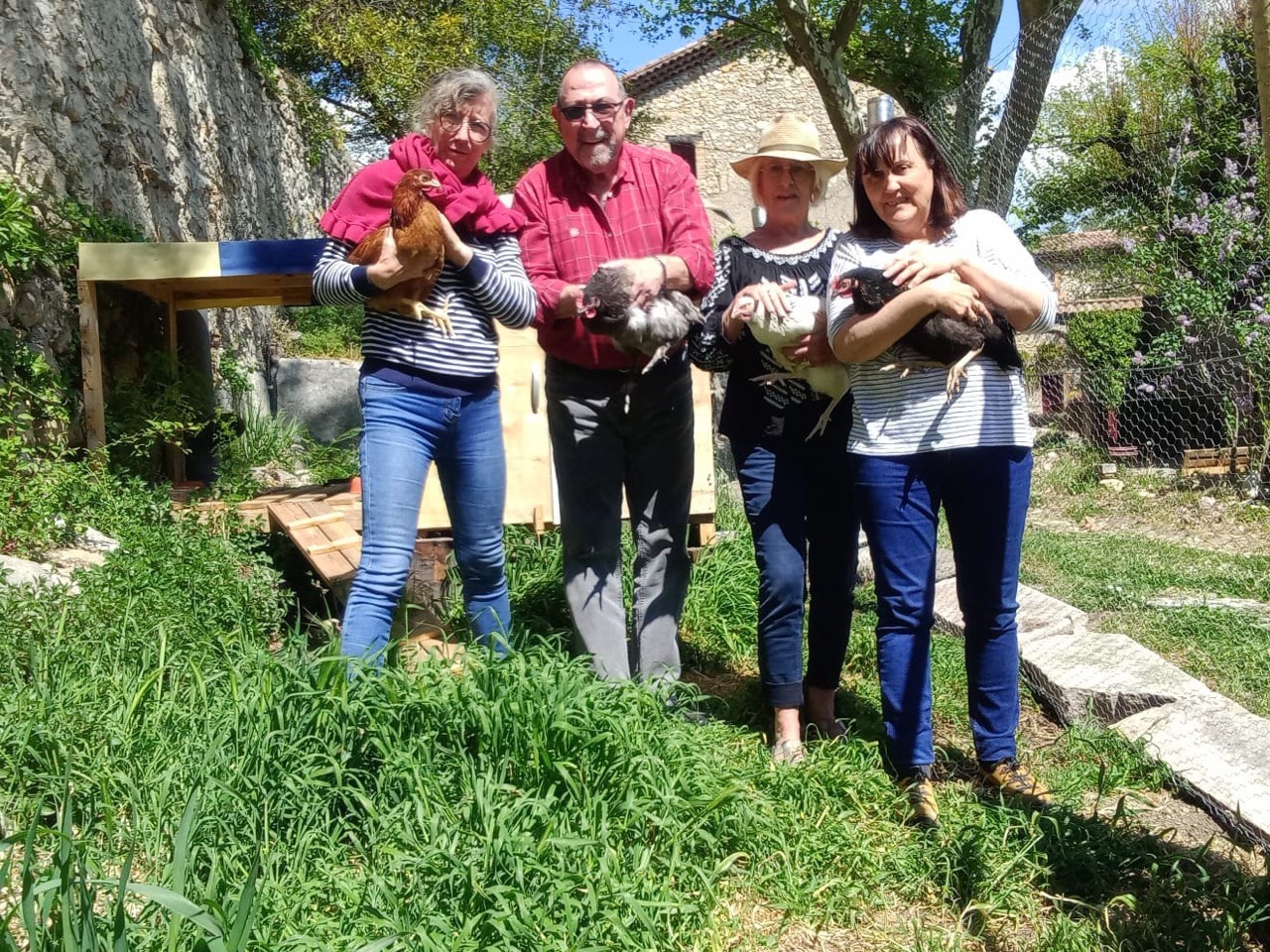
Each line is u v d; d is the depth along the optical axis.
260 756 3.18
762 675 4.14
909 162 3.56
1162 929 2.87
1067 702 4.55
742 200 25.45
